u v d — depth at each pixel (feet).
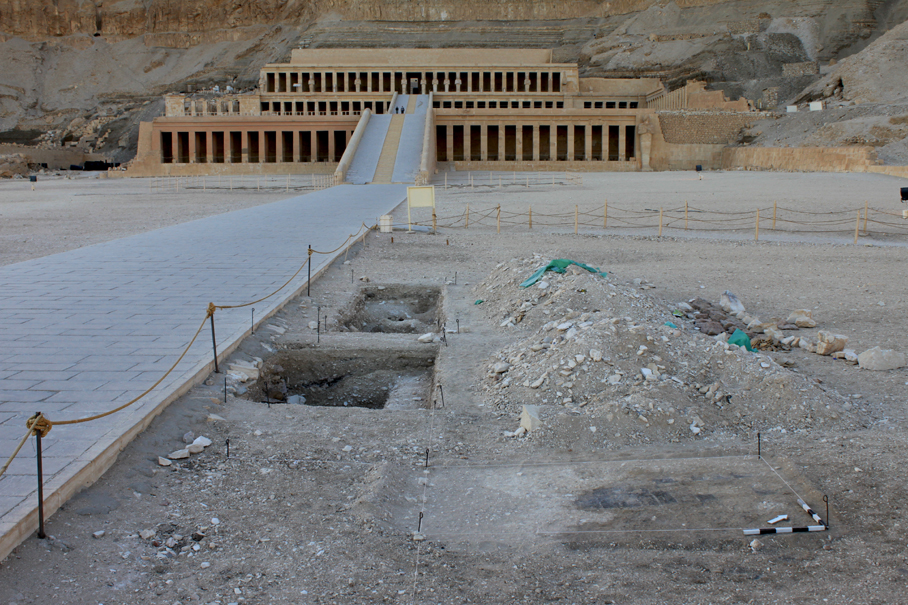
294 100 317.63
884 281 57.98
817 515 20.38
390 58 334.65
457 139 297.53
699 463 24.35
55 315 41.63
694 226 96.48
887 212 104.12
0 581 16.90
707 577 17.78
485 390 32.22
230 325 39.47
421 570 18.26
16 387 29.19
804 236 87.61
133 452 24.29
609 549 19.16
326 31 420.36
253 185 190.60
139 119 401.70
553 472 24.11
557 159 282.36
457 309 47.91
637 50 367.25
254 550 19.13
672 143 260.42
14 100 447.01
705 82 312.91
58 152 343.46
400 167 196.75
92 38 479.00
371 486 22.44
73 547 18.72
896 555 18.42
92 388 29.09
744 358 31.48
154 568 18.15
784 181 164.55
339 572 18.08
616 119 260.83
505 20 433.07
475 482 23.53
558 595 17.10
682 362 31.86
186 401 29.09
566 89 330.13
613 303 41.93
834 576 17.69
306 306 47.29
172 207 128.77
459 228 93.66
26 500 19.70
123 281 51.80
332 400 37.04
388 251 72.79
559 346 32.65
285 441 26.71
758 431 27.68
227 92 375.66
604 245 78.54
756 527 20.03
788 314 48.55
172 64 460.55
